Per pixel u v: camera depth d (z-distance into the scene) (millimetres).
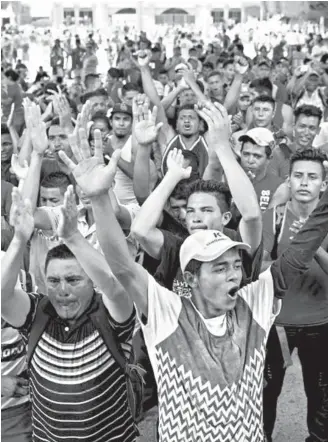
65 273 3344
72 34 40938
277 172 7270
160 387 3090
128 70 16344
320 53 22391
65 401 3387
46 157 7051
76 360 3381
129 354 3492
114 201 4930
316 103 13211
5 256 3328
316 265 4488
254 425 3082
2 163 7559
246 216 3840
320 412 4711
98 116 8492
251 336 3166
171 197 4551
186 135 7727
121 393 3451
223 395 3021
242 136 6297
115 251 3121
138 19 45500
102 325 3387
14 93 12648
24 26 41406
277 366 4684
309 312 4551
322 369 4676
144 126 5680
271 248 4738
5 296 3340
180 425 3035
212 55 21703
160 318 3121
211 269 3072
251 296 3266
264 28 37688
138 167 5770
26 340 3574
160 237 4062
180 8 48969
